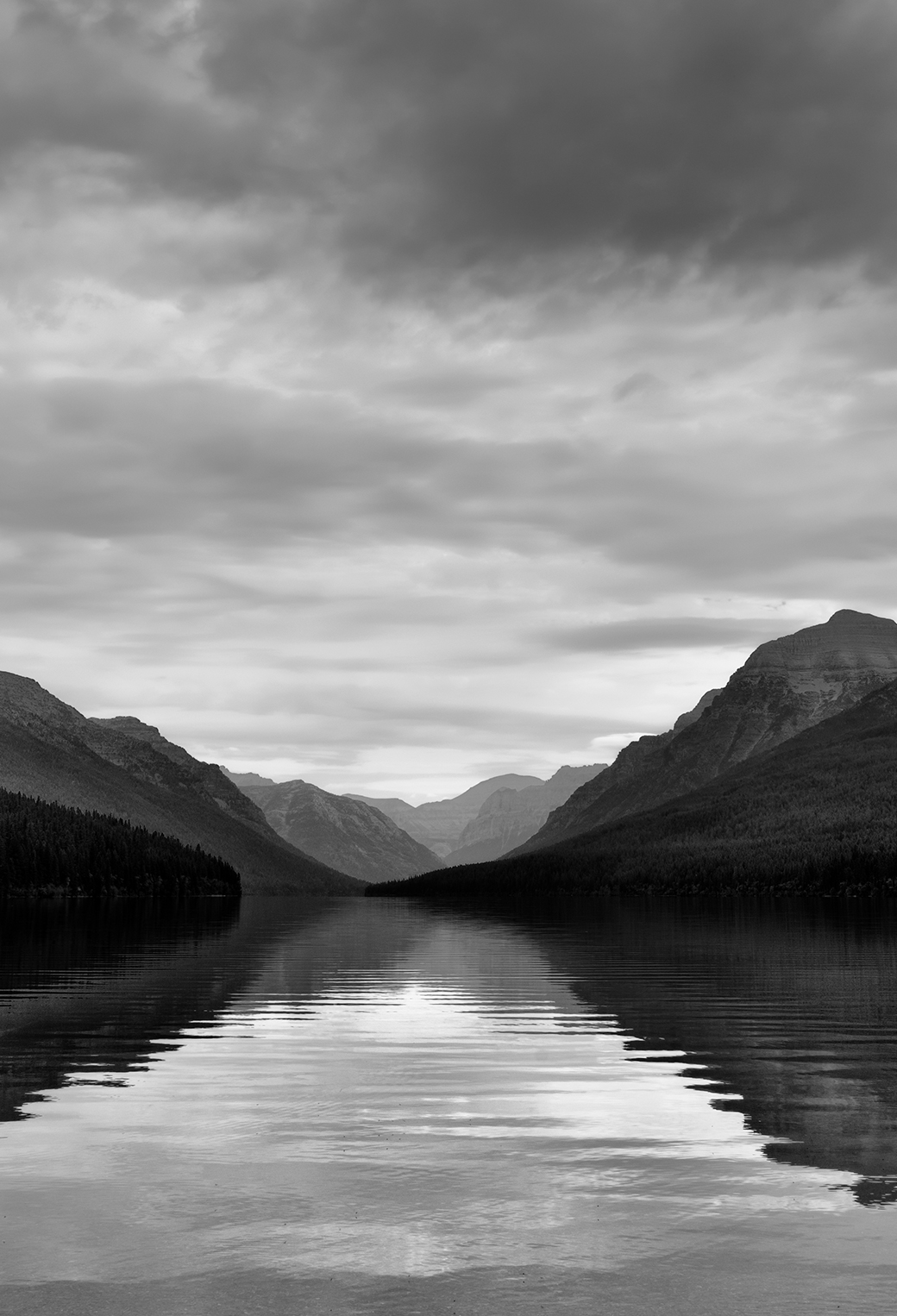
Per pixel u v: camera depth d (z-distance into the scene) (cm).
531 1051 3406
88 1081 2912
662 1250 1692
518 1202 1908
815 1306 1497
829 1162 2141
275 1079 2959
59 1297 1529
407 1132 2378
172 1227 1792
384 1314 1478
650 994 5003
